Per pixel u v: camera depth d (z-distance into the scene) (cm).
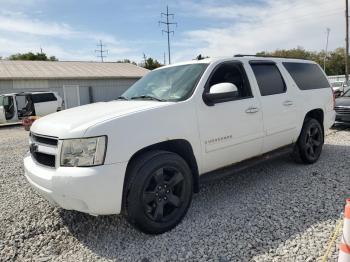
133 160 328
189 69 427
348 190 435
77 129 306
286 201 407
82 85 2802
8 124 1883
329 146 714
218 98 376
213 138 390
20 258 311
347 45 3041
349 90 1086
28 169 349
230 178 514
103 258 305
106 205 304
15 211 416
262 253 293
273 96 481
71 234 355
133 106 361
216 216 375
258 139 451
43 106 1955
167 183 343
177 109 358
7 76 2403
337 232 320
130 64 3769
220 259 288
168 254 303
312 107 560
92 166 299
